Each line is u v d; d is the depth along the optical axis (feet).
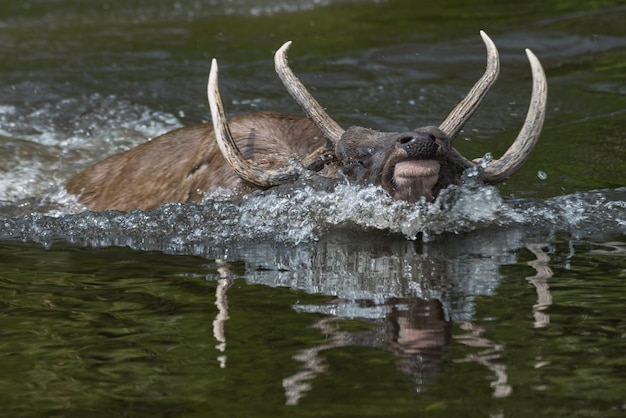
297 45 167.12
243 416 48.98
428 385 51.93
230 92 139.85
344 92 137.28
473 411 48.83
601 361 54.75
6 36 184.03
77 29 190.49
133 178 101.30
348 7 198.90
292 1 209.67
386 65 150.51
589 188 97.40
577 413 48.52
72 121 130.11
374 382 52.37
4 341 60.08
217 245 81.92
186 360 56.24
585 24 166.71
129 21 198.49
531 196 95.14
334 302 65.41
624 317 61.52
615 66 146.51
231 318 62.85
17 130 126.41
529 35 162.50
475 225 85.46
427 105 131.34
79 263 77.46
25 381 54.13
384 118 125.70
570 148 111.14
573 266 73.36
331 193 85.56
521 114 126.11
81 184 105.29
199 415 49.32
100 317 63.98
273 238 83.30
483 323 60.95
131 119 130.93
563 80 140.67
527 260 75.41
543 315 62.18
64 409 50.57
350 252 78.64
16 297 68.64
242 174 87.35
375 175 82.64
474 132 118.52
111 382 53.67
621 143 112.57
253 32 180.55
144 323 62.49
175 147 102.06
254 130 96.73
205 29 184.75
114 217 90.99
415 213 83.87
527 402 49.75
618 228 85.05
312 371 53.98
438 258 76.38
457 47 158.30
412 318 61.87
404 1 199.21
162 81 145.38
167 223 88.07
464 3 192.13
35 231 88.74
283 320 62.08
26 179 111.45
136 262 77.25
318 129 93.09
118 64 156.46
